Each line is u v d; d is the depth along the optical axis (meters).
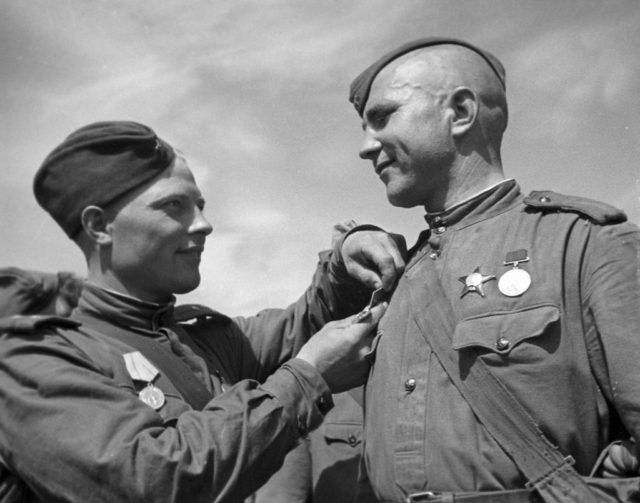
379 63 3.19
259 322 3.69
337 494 4.04
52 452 2.91
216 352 3.54
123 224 3.32
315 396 3.09
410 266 3.13
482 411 2.76
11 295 3.47
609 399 2.76
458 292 2.91
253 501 3.99
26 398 2.98
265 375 3.63
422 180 3.11
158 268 3.34
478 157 3.10
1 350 3.10
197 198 3.43
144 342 3.28
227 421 2.97
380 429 2.95
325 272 3.48
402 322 3.01
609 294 2.74
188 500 2.87
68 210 3.36
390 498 2.89
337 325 3.20
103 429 2.91
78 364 3.10
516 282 2.83
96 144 3.33
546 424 2.71
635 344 2.68
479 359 2.79
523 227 2.94
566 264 2.82
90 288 3.37
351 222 3.50
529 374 2.74
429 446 2.82
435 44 3.19
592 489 2.67
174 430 2.96
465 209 3.06
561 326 2.75
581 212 2.87
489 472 2.73
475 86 3.11
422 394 2.87
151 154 3.34
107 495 2.87
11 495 3.04
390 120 3.12
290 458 4.06
